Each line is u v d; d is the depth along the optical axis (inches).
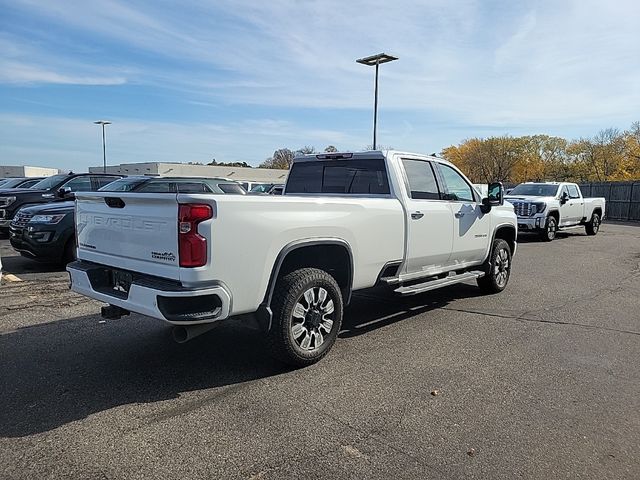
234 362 178.9
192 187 437.4
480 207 271.0
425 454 119.3
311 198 174.4
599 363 182.1
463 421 136.0
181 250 141.3
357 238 190.9
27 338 204.4
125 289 163.9
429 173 242.2
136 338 205.5
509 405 146.3
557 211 649.0
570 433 130.5
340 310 183.6
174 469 112.0
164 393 152.3
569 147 2928.2
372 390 155.6
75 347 193.9
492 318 242.5
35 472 110.3
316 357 175.9
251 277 153.5
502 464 115.5
